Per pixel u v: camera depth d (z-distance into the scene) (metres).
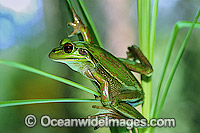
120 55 0.87
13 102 0.37
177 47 0.93
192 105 0.91
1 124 0.81
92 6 0.87
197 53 0.93
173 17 0.98
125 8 0.89
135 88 0.43
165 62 0.42
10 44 0.96
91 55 0.43
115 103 0.42
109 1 0.88
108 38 0.88
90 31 0.44
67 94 0.86
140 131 0.42
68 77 0.89
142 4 0.42
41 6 0.93
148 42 0.43
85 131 0.81
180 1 0.97
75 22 0.45
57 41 0.92
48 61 0.93
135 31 0.90
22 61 0.95
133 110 0.42
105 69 0.43
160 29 0.98
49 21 0.92
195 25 0.42
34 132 0.82
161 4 0.98
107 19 0.88
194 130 0.88
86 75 0.44
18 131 0.81
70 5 0.45
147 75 0.43
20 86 0.89
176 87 0.92
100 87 0.43
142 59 0.44
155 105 0.42
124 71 0.44
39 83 0.90
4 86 0.89
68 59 0.43
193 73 0.92
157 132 0.84
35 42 0.96
